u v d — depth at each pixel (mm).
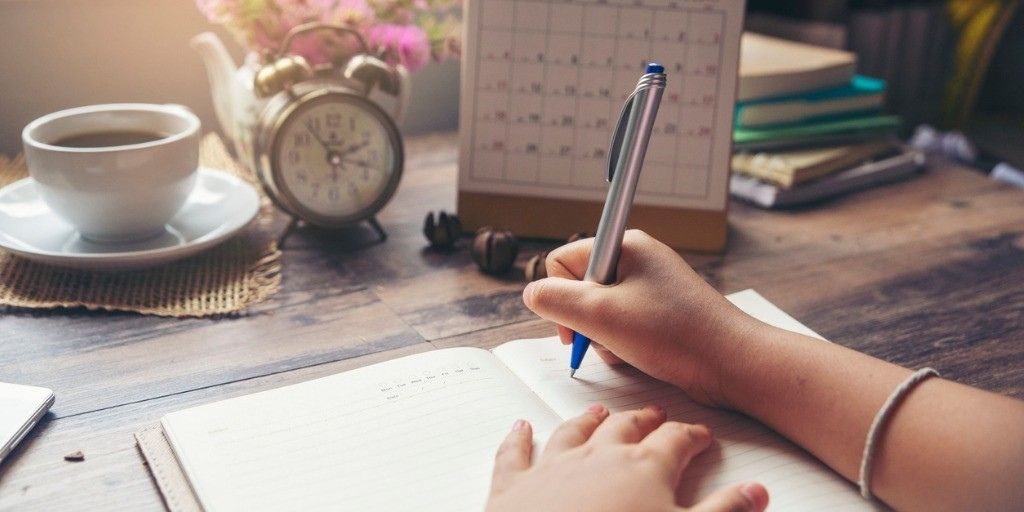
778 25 1724
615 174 680
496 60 973
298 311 832
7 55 1144
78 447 632
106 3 1177
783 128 1147
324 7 1005
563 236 1003
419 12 1242
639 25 946
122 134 926
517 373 711
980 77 1832
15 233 892
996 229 1043
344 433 620
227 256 925
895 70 1778
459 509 551
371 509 551
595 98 968
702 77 944
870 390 585
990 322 835
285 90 950
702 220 966
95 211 854
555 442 575
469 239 1005
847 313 846
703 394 662
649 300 668
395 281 896
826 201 1123
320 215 954
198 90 1271
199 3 1011
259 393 663
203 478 575
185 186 896
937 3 1814
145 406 680
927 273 932
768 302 838
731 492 527
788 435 617
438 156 1236
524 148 989
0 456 609
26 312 807
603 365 727
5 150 1180
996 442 536
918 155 1226
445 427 626
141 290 847
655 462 546
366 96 980
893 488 560
